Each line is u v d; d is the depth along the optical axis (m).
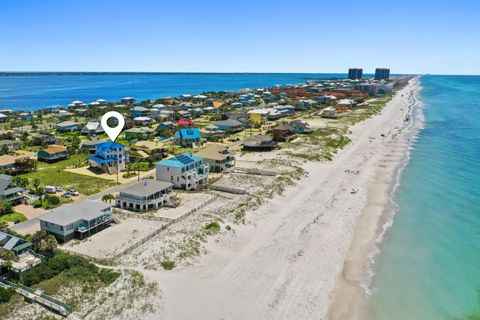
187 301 39.72
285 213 64.12
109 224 57.34
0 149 104.50
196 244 49.88
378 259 51.03
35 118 173.50
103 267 44.03
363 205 70.12
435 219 63.84
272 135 127.94
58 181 78.38
